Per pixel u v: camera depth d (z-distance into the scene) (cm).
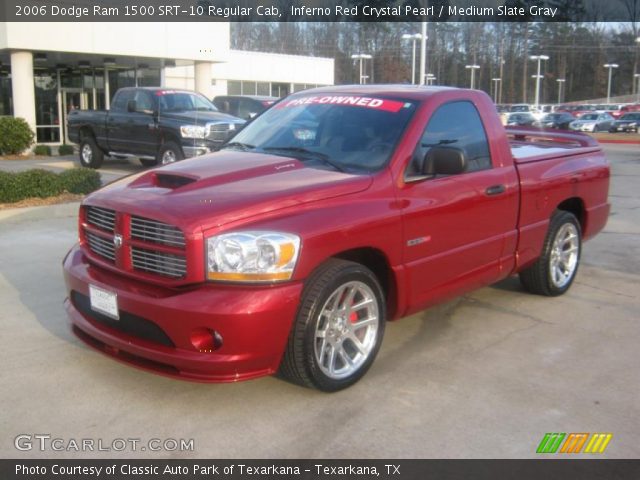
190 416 397
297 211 400
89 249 451
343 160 471
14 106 2116
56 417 394
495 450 366
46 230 895
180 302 372
